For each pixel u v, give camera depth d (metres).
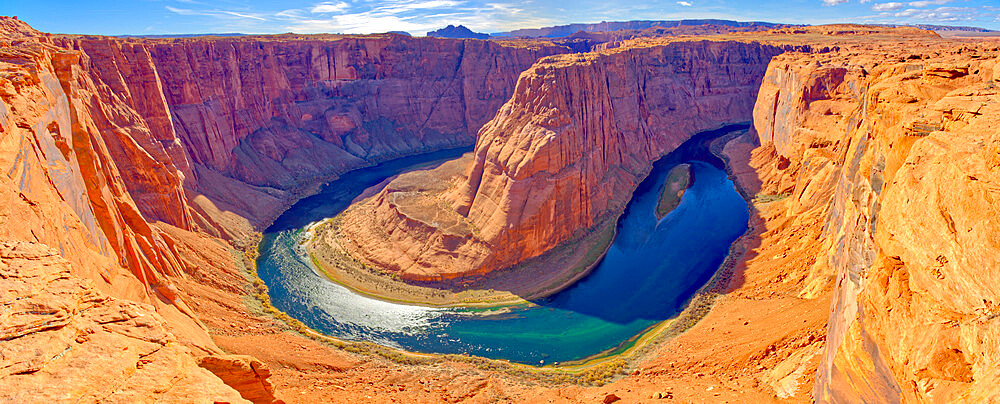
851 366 19.83
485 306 57.53
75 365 12.06
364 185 111.19
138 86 77.50
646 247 71.81
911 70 43.66
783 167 90.56
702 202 90.31
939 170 17.16
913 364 14.97
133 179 62.34
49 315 12.86
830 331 25.17
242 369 19.88
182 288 49.44
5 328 12.05
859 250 24.25
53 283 14.10
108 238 36.16
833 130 77.00
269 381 20.73
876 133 31.22
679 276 62.47
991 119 18.77
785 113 98.69
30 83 31.89
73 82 44.44
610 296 58.75
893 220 19.05
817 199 60.88
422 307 57.72
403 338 51.28
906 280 17.22
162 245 51.19
